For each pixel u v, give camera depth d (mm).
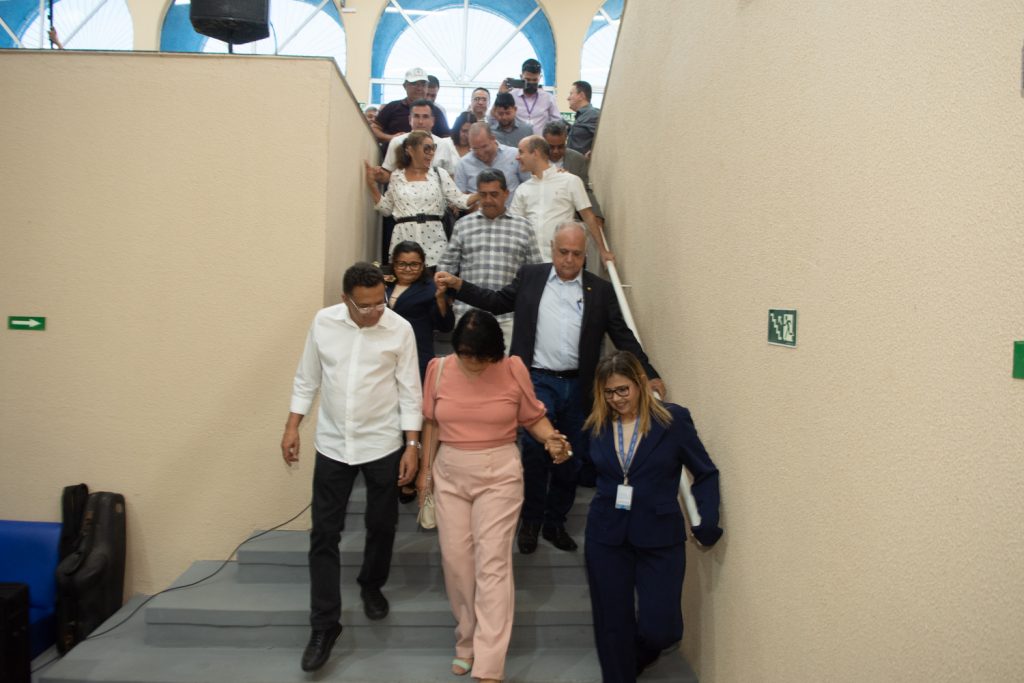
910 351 1557
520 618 3246
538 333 3336
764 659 2275
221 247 3885
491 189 3797
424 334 3715
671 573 2582
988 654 1311
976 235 1358
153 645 3242
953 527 1410
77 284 3881
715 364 2744
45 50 3844
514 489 2889
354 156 4484
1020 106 1257
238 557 3564
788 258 2148
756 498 2348
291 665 3066
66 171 3869
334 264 4055
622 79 4652
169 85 3869
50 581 3713
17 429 3887
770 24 2307
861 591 1729
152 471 3895
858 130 1776
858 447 1753
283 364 3881
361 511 3805
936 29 1486
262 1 4066
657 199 3631
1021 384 1246
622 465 2605
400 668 3035
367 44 10305
